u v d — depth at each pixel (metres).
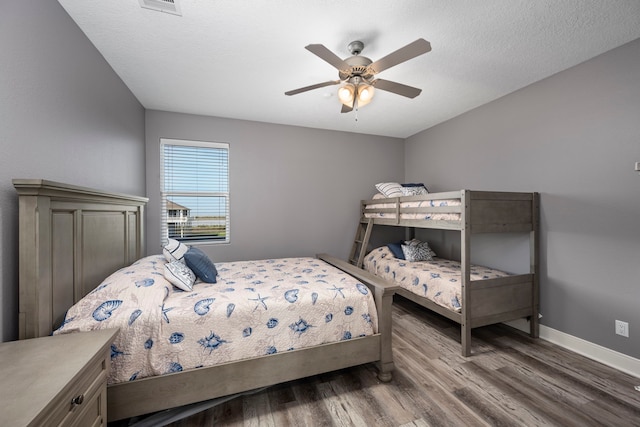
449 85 2.70
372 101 3.09
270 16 1.72
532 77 2.54
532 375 2.01
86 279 1.64
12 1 1.22
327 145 4.17
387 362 1.94
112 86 2.32
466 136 3.44
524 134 2.74
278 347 1.72
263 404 1.71
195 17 1.73
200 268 2.13
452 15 1.71
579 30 1.86
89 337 1.18
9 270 1.20
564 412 1.63
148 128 3.29
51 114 1.50
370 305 2.01
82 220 1.60
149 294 1.62
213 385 1.56
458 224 2.43
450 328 2.86
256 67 2.35
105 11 1.65
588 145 2.24
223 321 1.63
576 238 2.34
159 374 1.47
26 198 1.19
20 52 1.27
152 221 3.31
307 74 2.48
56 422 0.81
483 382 1.92
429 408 1.66
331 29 1.85
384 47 2.06
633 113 1.98
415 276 2.98
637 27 1.82
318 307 1.86
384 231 4.49
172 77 2.51
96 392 1.08
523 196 2.56
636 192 1.98
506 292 2.50
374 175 4.47
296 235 4.00
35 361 0.97
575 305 2.36
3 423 0.66
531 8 1.65
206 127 3.53
